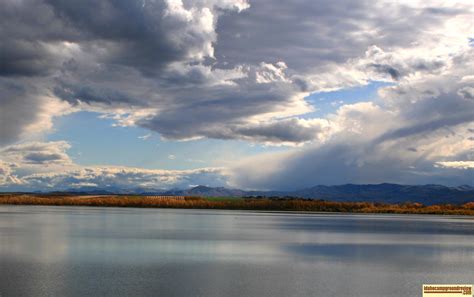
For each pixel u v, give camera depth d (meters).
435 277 35.12
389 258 44.69
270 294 28.77
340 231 77.94
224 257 43.59
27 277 32.44
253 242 56.88
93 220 99.88
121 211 165.62
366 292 29.84
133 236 62.06
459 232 78.44
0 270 35.06
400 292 30.05
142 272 35.03
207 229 77.50
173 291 29.05
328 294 29.11
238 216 134.88
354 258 44.38
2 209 176.38
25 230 70.31
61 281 31.28
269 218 125.00
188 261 40.78
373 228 87.50
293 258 43.72
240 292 29.12
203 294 28.45
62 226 79.56
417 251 50.25
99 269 35.97
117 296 27.56
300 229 81.44
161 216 125.88
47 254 43.78
